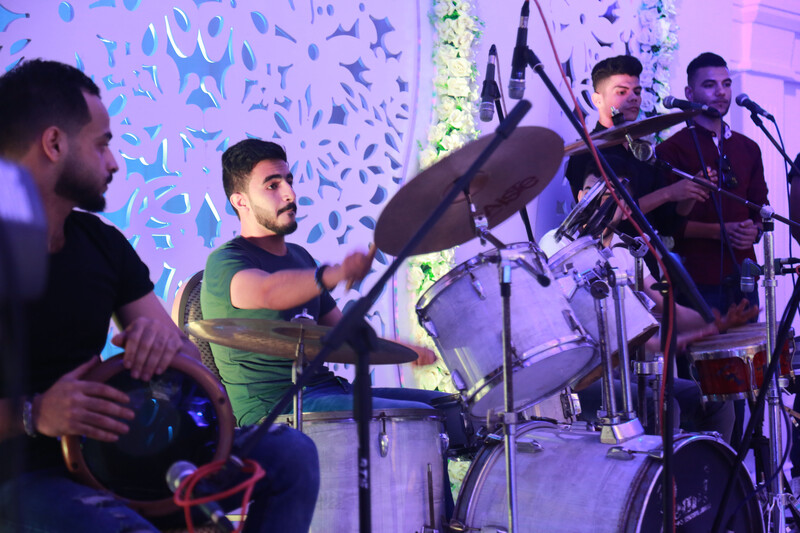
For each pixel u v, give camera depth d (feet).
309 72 10.98
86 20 9.34
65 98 5.10
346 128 11.30
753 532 7.58
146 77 9.74
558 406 9.37
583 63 13.71
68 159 5.11
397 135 11.88
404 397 9.35
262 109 10.64
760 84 16.21
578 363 7.33
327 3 11.14
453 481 10.94
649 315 8.42
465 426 8.80
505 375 5.80
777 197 16.28
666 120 9.34
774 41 16.33
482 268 6.88
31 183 2.39
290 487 5.61
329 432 7.25
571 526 6.79
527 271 6.91
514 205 7.09
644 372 8.09
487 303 6.81
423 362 8.00
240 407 8.16
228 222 10.36
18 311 2.32
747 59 16.03
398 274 11.65
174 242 9.96
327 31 11.14
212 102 10.70
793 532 9.27
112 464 4.93
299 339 6.81
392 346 6.73
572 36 13.61
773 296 8.26
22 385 2.38
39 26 9.04
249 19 10.47
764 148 16.14
